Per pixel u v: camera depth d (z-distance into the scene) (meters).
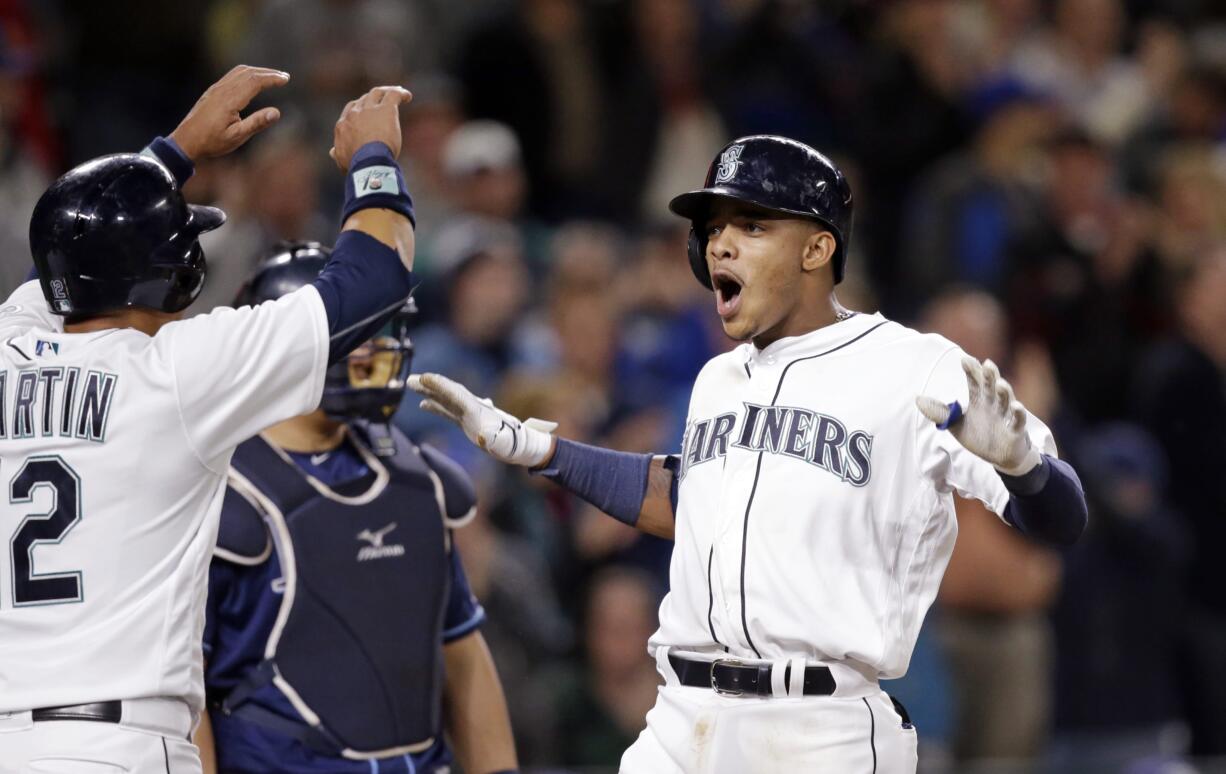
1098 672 29.28
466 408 13.96
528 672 24.66
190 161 14.39
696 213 13.86
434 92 34.16
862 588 12.85
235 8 37.12
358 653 15.16
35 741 12.34
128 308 13.28
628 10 38.00
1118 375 35.06
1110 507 29.67
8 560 12.66
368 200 13.49
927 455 12.99
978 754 27.34
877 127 39.09
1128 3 45.78
